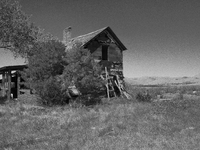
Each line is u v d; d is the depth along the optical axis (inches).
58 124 420.2
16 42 1019.3
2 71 1007.0
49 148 277.4
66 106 684.1
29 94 858.1
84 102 736.3
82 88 718.5
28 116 511.2
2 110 608.1
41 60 712.4
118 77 991.6
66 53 743.1
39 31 1088.8
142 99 847.7
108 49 997.8
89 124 420.2
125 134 338.6
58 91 709.9
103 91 958.4
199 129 361.4
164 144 281.4
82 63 713.6
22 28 1018.1
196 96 995.3
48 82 679.1
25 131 372.8
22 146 291.3
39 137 337.4
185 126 387.9
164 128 371.2
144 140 301.4
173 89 1376.7
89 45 944.3
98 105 708.0
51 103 709.9
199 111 535.5
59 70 735.1
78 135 341.4
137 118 466.6
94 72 736.3
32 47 1041.5
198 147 268.2
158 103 703.7
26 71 726.5
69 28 1147.9
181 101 750.5
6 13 975.6
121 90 985.5
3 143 305.1
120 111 565.3
